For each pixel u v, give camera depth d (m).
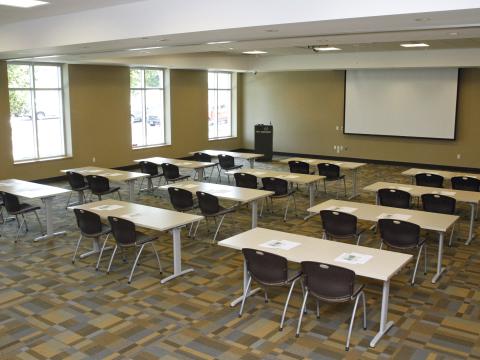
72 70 11.73
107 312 4.81
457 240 7.11
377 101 14.24
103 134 12.64
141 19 6.01
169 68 14.05
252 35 6.00
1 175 10.63
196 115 15.29
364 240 7.08
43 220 8.27
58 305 4.97
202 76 15.32
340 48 11.31
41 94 11.39
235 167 11.49
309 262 4.12
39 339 4.28
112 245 6.83
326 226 5.93
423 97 13.48
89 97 12.19
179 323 4.58
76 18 6.71
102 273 5.85
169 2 5.74
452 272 5.86
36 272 5.89
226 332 4.41
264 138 14.88
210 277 5.73
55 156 11.81
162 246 6.85
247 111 16.95
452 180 8.37
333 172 9.87
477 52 11.09
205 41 6.64
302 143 15.95
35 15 6.89
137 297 5.16
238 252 6.61
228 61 13.95
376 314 4.75
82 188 8.88
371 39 6.75
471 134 13.03
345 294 4.08
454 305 4.96
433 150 13.65
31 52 8.12
